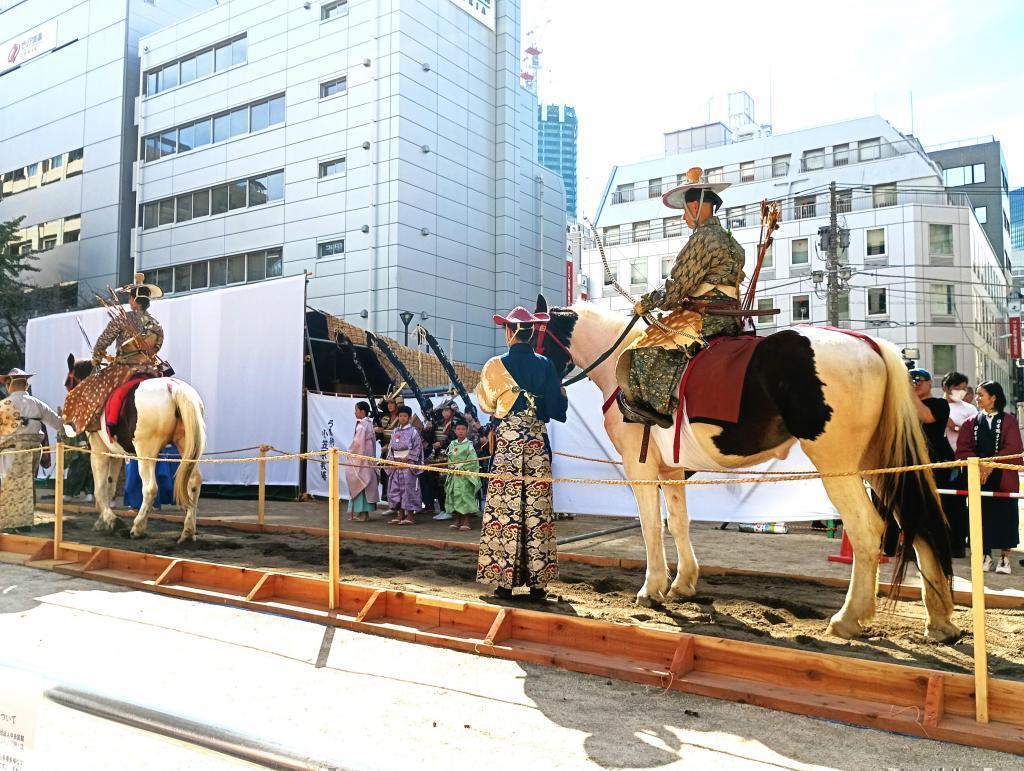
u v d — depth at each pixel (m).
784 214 41.41
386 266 26.66
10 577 6.52
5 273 32.88
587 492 10.29
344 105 27.94
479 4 30.80
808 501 8.87
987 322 43.12
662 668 3.86
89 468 11.84
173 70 32.81
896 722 3.14
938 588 4.11
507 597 5.30
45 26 36.62
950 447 7.60
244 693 3.60
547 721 3.27
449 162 28.91
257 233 29.83
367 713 3.35
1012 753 2.91
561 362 5.63
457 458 9.98
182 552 7.35
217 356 14.20
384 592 4.96
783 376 4.12
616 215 47.78
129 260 33.62
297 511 11.92
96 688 1.36
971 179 57.91
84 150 34.69
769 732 3.15
